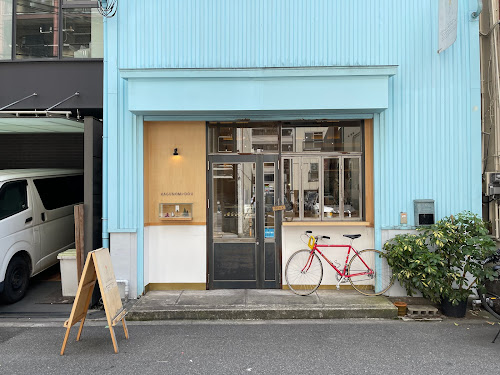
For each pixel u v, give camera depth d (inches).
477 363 145.5
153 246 231.5
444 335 172.9
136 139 221.8
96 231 217.5
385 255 213.2
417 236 204.8
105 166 221.3
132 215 220.2
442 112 218.2
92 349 159.5
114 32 221.6
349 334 174.4
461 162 217.9
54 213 267.4
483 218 244.4
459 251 190.9
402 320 192.2
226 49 220.8
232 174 235.5
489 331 177.6
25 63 245.4
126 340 168.4
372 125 224.5
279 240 233.8
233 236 234.2
